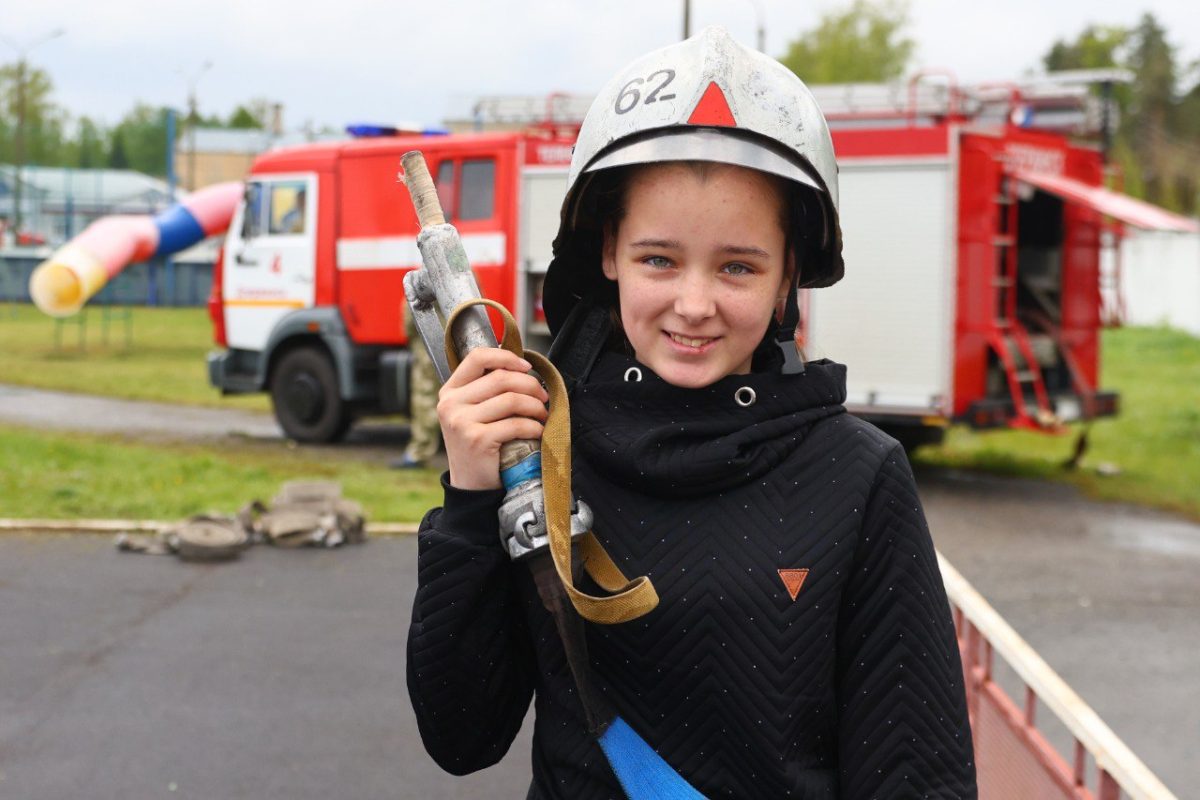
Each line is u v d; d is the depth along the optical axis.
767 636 1.45
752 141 1.44
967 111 11.26
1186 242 32.09
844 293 11.38
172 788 4.60
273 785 4.65
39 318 34.72
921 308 11.18
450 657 1.53
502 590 1.56
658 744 1.48
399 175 1.53
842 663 1.51
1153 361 25.28
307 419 13.16
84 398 17.19
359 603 7.06
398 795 4.61
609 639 1.50
